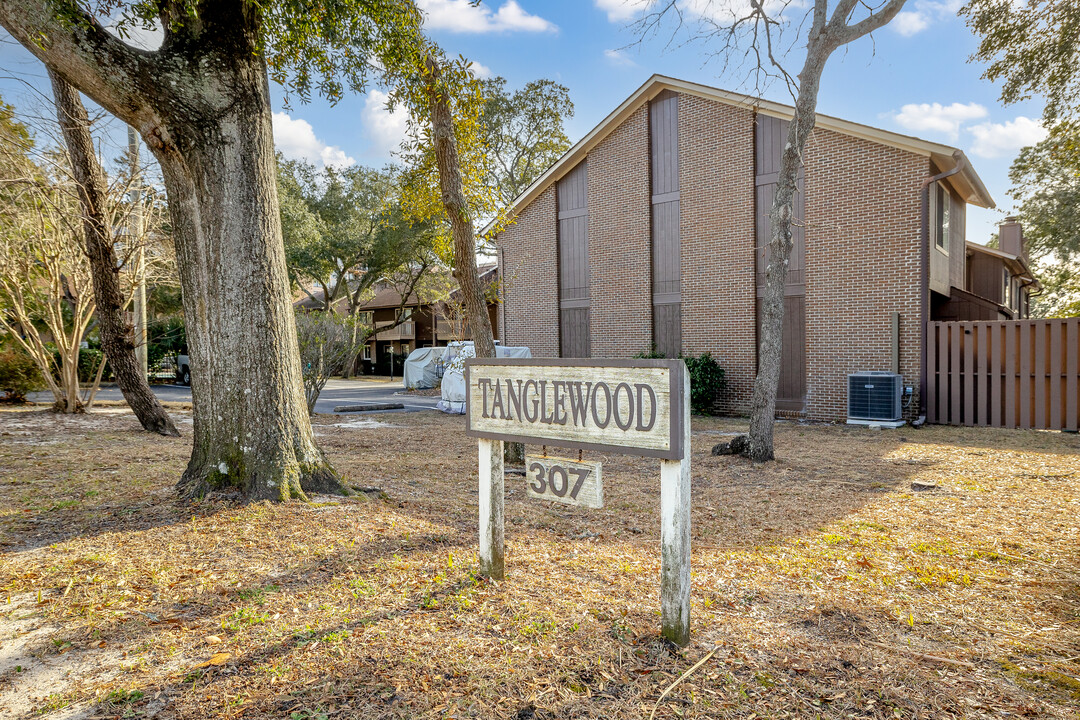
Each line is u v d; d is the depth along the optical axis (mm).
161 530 4562
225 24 5199
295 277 34656
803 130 8359
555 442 3393
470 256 8102
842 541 4961
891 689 2662
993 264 19578
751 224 14898
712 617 3441
